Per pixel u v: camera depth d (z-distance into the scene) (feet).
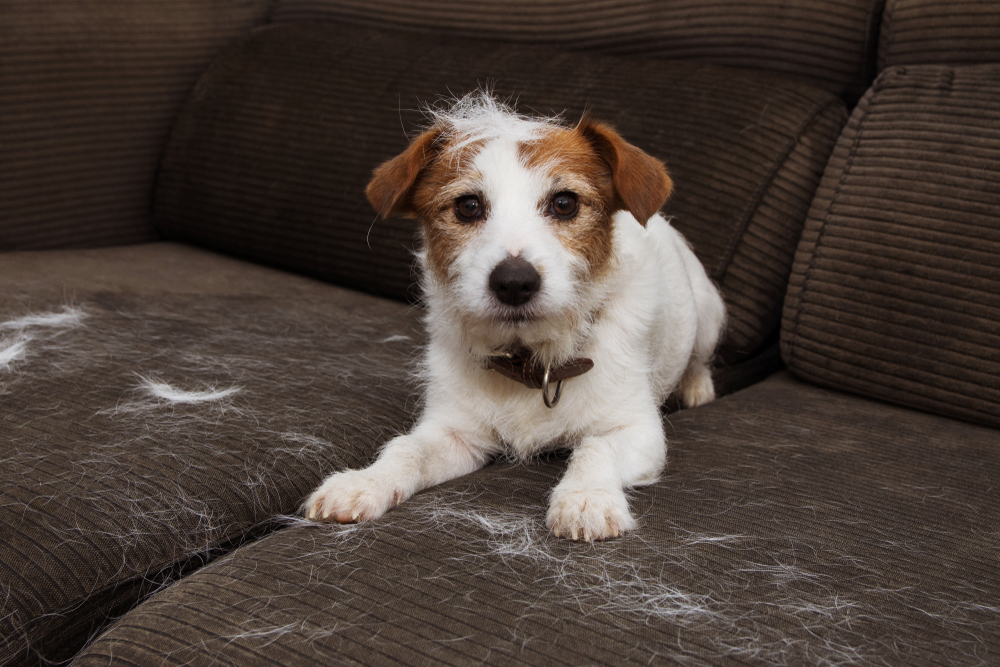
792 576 3.69
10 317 7.09
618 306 5.29
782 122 7.46
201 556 4.44
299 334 7.29
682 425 5.78
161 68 10.37
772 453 5.22
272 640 3.26
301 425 5.37
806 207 7.40
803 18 7.87
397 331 7.54
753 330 7.25
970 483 4.87
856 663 3.12
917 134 6.48
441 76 8.91
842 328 6.45
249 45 10.40
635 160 4.89
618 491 4.31
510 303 4.61
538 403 5.20
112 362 6.27
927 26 7.00
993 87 6.38
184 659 3.22
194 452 4.89
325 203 8.86
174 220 10.17
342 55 9.70
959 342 5.99
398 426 5.66
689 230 7.30
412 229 8.26
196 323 7.39
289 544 4.02
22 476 4.50
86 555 4.03
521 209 4.76
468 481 4.85
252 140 9.55
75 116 9.75
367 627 3.31
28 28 9.40
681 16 8.46
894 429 5.76
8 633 3.69
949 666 3.13
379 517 4.36
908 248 6.26
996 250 5.95
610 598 3.47
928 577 3.76
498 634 3.25
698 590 3.55
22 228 9.52
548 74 8.48
